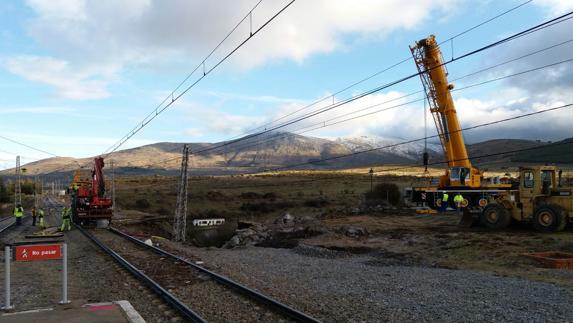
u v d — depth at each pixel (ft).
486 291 45.75
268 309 35.60
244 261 72.08
